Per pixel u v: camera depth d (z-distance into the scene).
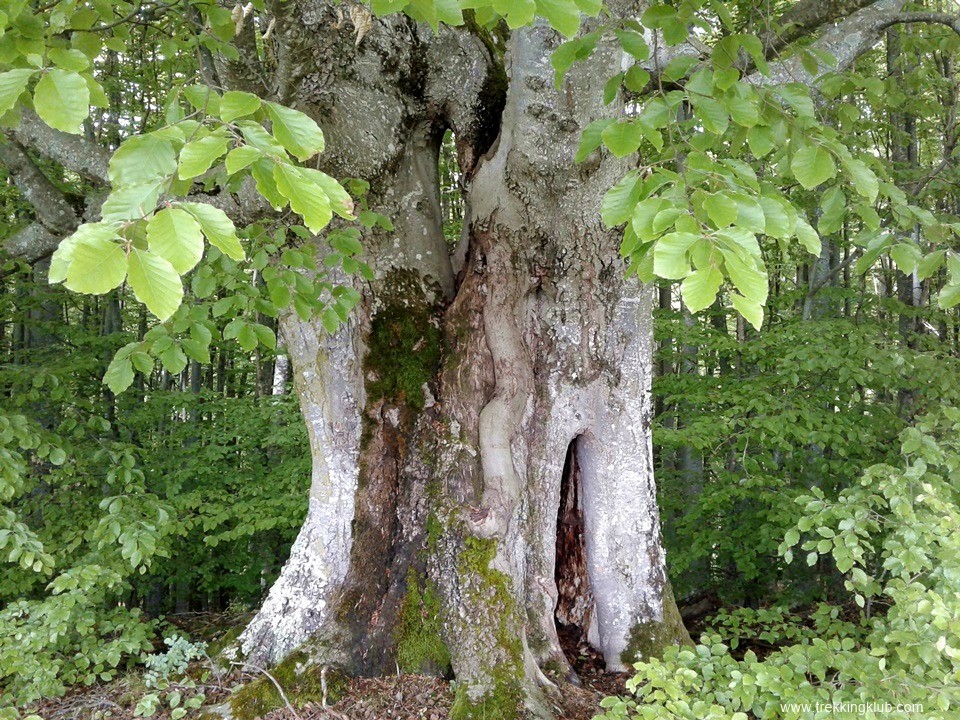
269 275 2.95
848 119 3.68
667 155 2.19
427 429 3.80
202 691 3.48
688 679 2.23
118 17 2.97
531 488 3.85
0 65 2.07
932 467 3.57
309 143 1.39
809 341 5.19
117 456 4.16
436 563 3.56
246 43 3.43
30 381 5.85
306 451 6.94
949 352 5.00
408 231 3.93
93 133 8.07
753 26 4.43
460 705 3.14
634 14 2.66
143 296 1.19
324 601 3.65
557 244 3.65
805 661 2.21
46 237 3.84
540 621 3.77
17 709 3.39
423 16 1.65
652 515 4.05
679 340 6.52
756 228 1.62
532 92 2.86
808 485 5.67
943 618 1.99
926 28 5.00
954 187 5.07
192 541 7.35
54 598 3.51
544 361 3.90
